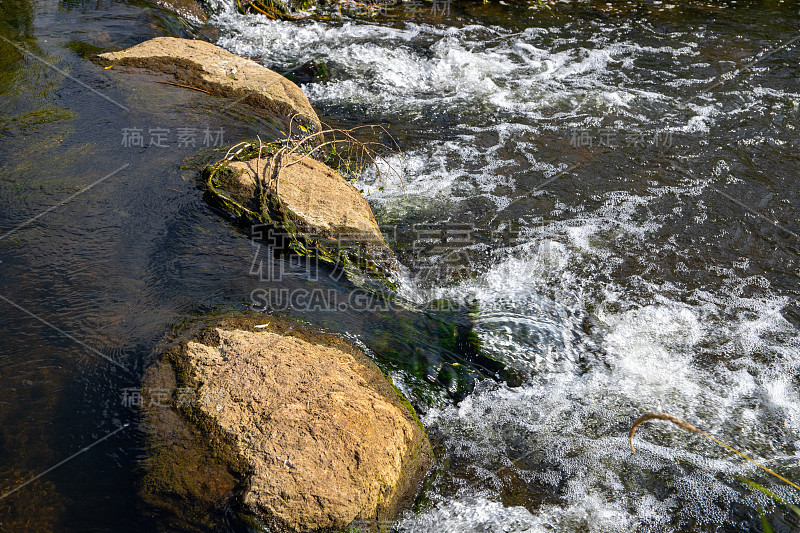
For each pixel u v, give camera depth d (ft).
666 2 32.91
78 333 11.52
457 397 11.94
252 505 8.93
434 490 10.36
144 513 9.05
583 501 10.30
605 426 11.60
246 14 30.14
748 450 11.20
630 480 10.66
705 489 10.50
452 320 13.65
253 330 11.82
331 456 9.54
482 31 29.86
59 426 10.03
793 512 10.14
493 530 9.75
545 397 12.12
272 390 10.41
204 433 9.85
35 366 10.88
